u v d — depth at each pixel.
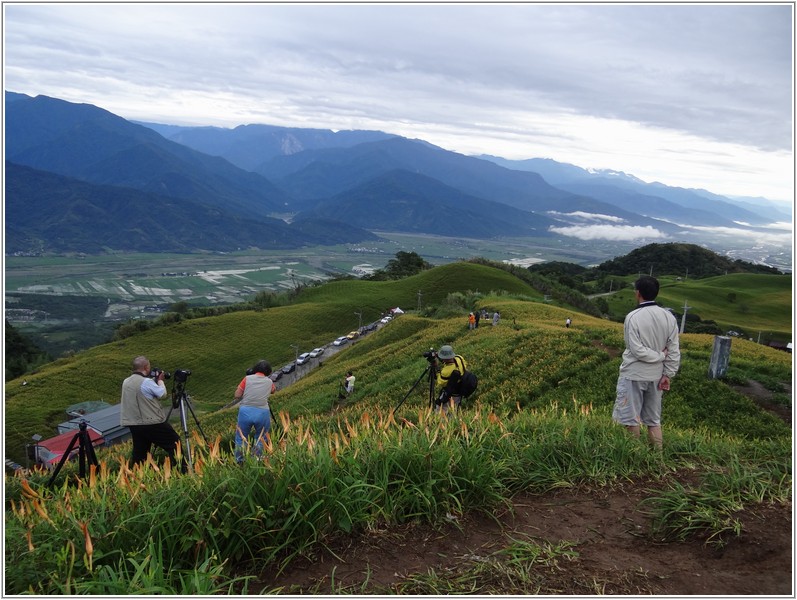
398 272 142.75
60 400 63.53
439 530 4.28
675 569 3.66
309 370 70.56
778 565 3.58
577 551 3.94
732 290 138.62
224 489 4.27
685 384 17.56
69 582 3.31
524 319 43.75
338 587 3.48
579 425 6.28
